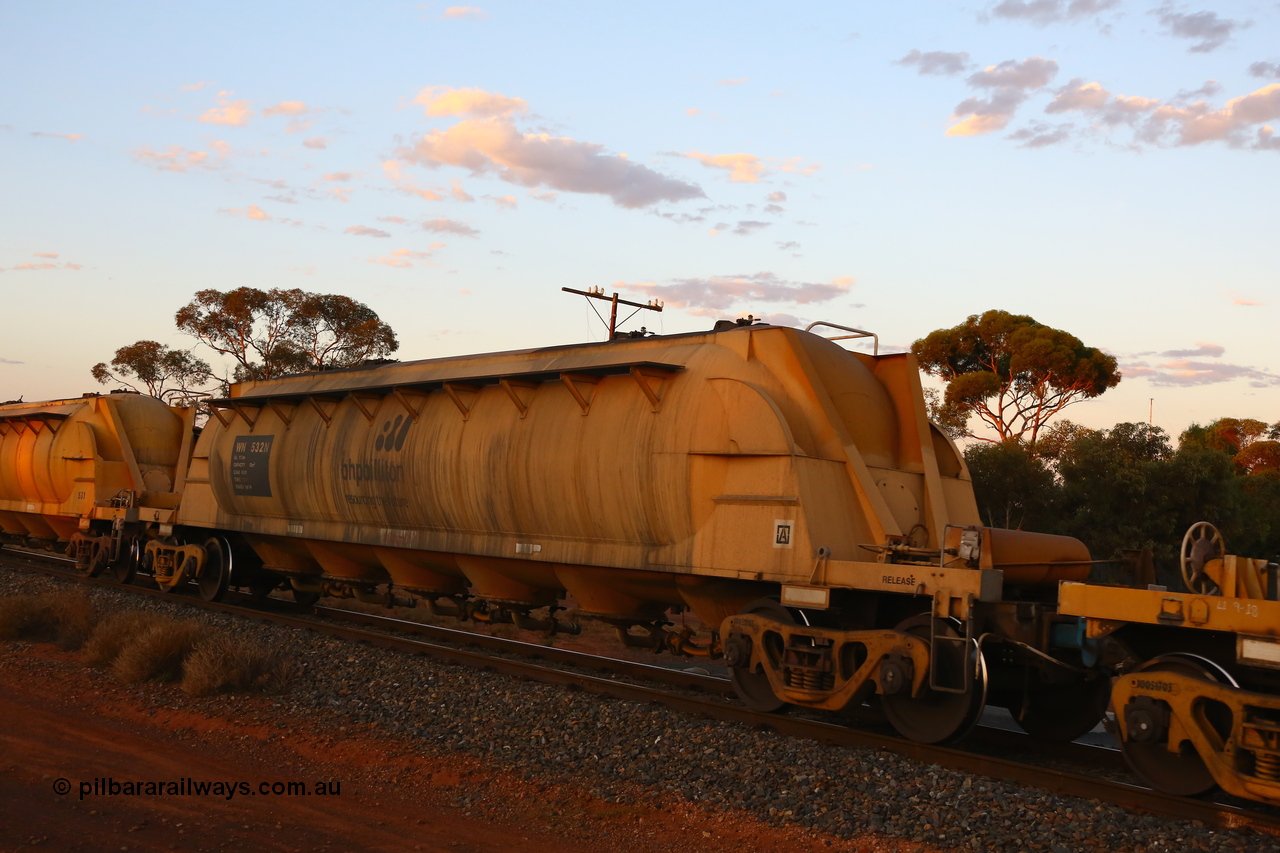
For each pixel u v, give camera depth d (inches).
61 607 553.9
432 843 258.7
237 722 379.6
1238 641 269.6
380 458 557.6
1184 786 289.7
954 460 448.8
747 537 390.6
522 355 526.3
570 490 452.4
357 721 386.9
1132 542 1131.3
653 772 320.5
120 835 253.9
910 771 307.3
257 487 653.3
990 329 1791.3
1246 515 1262.3
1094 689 382.0
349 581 634.8
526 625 538.6
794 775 309.6
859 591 382.6
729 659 392.8
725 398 411.8
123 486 831.7
